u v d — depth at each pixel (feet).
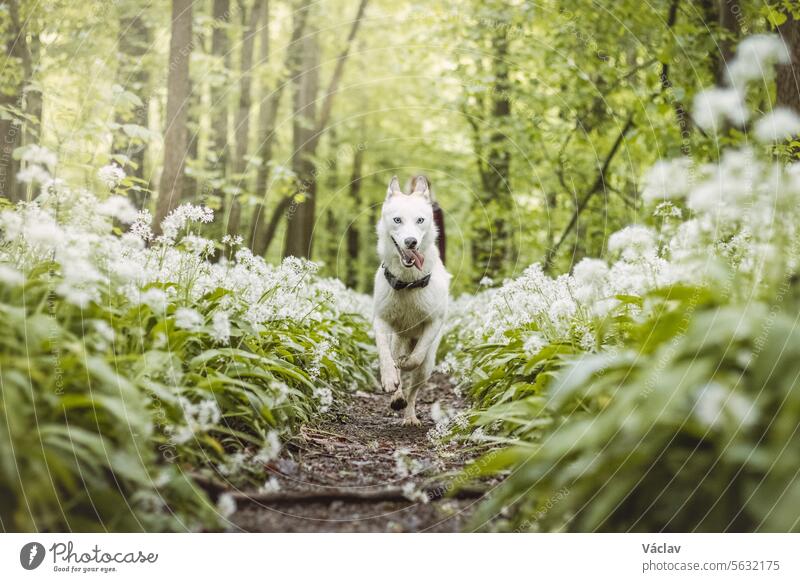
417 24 41.93
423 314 18.34
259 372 12.36
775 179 9.45
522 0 35.60
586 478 8.25
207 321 12.81
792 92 16.88
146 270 12.91
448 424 15.03
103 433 8.43
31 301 9.20
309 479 11.16
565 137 38.29
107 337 8.89
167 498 8.86
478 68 39.45
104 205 10.72
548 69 35.96
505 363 15.29
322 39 52.85
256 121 47.42
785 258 8.48
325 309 22.57
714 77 27.27
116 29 27.53
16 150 15.16
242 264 15.57
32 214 10.94
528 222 41.52
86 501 8.21
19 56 19.89
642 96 31.04
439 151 51.60
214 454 10.46
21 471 7.38
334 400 18.51
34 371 7.88
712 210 10.02
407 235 17.33
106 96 21.44
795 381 7.32
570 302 14.05
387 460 13.03
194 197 33.22
